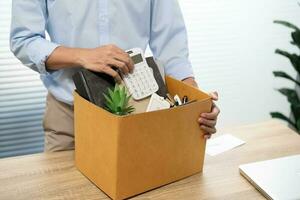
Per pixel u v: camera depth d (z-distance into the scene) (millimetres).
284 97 2561
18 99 1852
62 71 1153
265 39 2361
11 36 1109
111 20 1164
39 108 1907
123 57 977
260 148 1183
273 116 2270
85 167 964
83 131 935
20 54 1104
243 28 2271
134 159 855
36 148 1973
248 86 2443
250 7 2238
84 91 925
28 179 946
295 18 2402
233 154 1140
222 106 2420
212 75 2303
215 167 1062
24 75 1819
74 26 1137
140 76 1000
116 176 845
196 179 997
